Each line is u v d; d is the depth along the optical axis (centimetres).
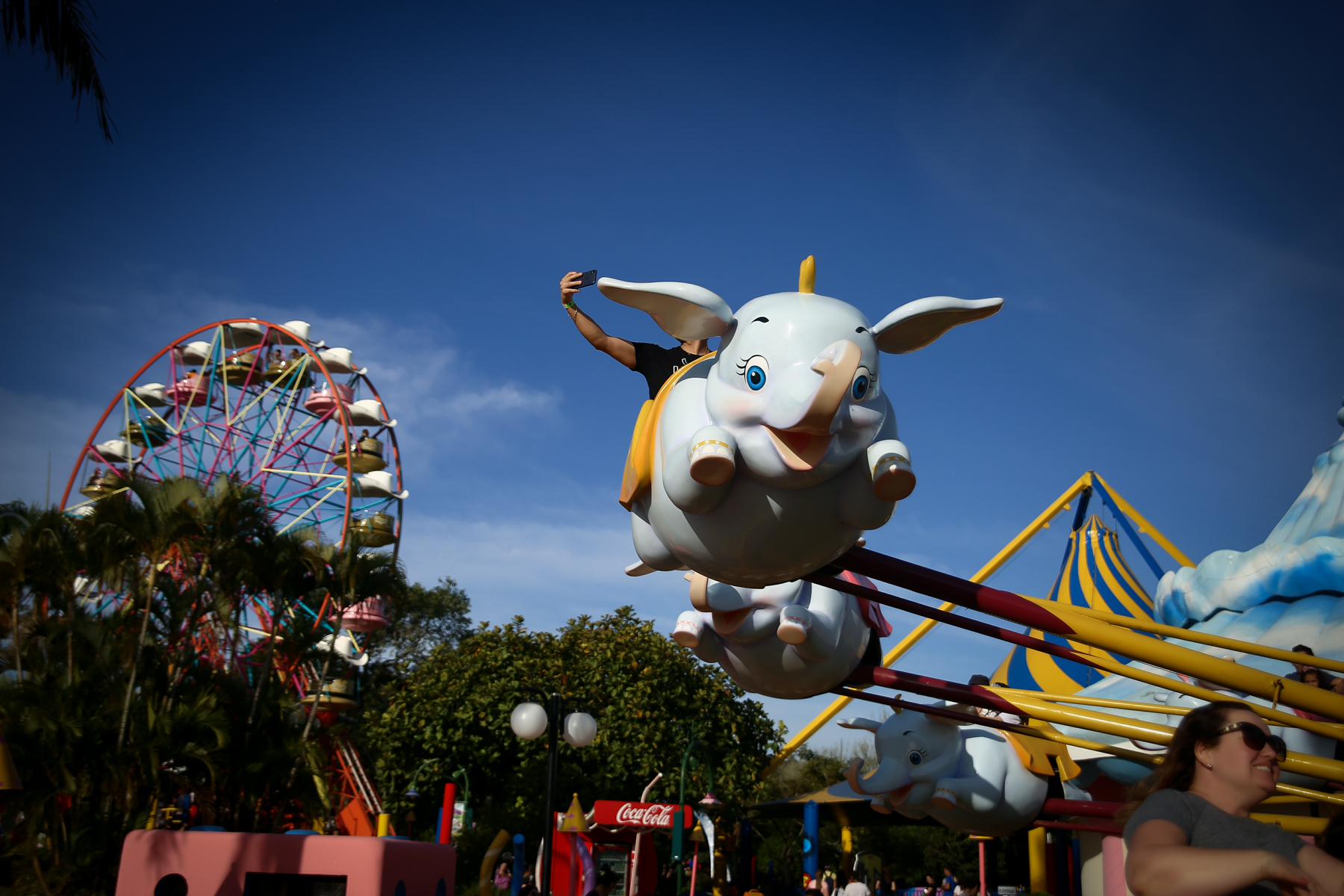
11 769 918
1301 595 1317
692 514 452
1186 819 244
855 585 600
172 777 1620
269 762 1755
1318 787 864
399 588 2164
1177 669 552
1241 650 689
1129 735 692
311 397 4106
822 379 407
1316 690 547
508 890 2078
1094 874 1428
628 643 2991
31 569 1717
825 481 431
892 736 1084
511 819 2700
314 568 2025
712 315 454
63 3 848
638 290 450
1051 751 1079
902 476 408
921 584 544
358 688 3831
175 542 1867
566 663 2952
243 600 2059
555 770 1399
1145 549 2464
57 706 1530
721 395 439
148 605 1795
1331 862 229
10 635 1727
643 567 686
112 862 1510
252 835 1028
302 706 2505
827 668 747
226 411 4019
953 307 441
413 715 2961
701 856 3003
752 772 2864
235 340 4306
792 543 445
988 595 548
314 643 2108
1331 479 1480
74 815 1558
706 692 2927
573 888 2047
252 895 1010
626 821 2181
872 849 3881
